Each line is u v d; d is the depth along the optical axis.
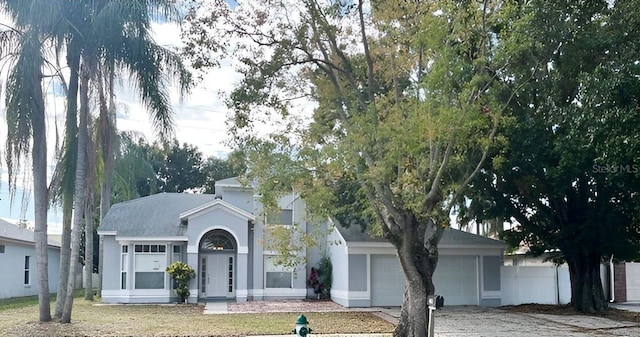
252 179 16.55
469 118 14.66
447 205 17.16
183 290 28.81
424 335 15.77
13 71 19.00
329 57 17.19
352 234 28.02
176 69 20.22
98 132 21.50
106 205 35.31
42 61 19.45
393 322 21.22
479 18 16.31
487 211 25.62
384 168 14.57
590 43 20.28
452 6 15.08
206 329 19.06
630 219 23.62
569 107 19.67
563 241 25.16
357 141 14.70
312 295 31.28
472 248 28.67
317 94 16.80
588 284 25.44
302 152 15.48
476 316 23.72
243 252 30.06
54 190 21.14
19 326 19.31
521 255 35.09
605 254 25.27
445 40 15.16
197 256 29.56
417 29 15.51
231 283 30.56
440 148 15.85
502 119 15.94
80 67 20.30
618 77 16.12
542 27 19.41
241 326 19.86
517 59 18.41
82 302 29.69
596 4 20.34
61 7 18.98
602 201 23.58
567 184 22.39
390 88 17.67
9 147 19.22
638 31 19.31
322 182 15.82
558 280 29.52
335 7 16.23
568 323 21.52
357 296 27.14
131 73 20.02
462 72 15.28
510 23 17.39
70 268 20.52
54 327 19.17
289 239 18.19
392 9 15.68
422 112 14.28
